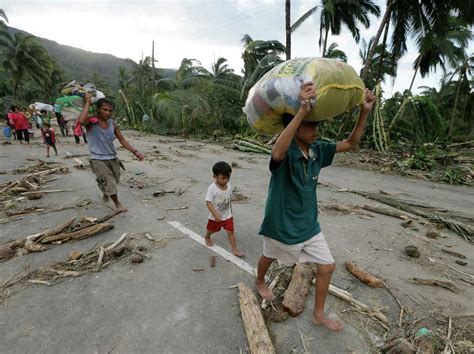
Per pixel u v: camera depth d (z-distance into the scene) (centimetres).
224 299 255
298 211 196
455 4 1112
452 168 831
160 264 309
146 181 638
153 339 212
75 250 337
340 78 174
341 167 878
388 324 229
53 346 207
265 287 255
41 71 3212
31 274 291
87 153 946
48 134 877
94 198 514
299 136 187
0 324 228
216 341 211
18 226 406
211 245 348
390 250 353
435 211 498
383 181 722
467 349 205
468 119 2247
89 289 269
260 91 187
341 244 363
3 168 736
